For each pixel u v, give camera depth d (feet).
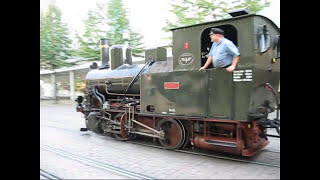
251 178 15.90
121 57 29.55
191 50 20.56
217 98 18.97
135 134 27.22
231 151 19.21
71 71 77.25
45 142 26.03
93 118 28.91
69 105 71.97
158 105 22.66
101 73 30.37
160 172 17.08
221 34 18.84
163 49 25.34
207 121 20.17
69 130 33.14
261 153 21.40
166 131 22.82
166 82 21.94
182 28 21.01
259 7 33.68
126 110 25.84
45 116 47.96
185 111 20.74
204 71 19.53
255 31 17.84
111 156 20.86
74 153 21.75
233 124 19.02
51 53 76.23
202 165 18.49
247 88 17.56
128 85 26.76
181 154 21.38
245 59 18.04
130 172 17.06
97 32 67.36
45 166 18.17
